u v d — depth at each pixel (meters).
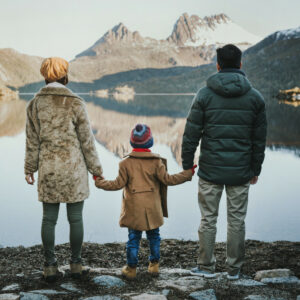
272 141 19.94
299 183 9.59
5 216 6.80
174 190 8.79
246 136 2.71
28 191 8.87
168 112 56.28
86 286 2.52
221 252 3.79
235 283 2.58
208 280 2.66
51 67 2.65
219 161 2.71
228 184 2.72
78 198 2.65
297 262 3.23
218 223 5.99
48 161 2.61
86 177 2.73
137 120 40.66
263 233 5.70
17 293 2.30
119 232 5.77
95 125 35.06
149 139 2.82
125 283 2.61
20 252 3.74
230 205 2.81
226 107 2.67
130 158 2.82
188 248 4.00
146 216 2.77
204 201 2.84
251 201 7.80
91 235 5.62
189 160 2.84
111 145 19.98
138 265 3.38
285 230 5.82
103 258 3.66
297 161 13.41
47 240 2.62
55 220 2.69
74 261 2.69
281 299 2.25
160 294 2.32
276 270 2.80
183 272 2.96
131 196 2.79
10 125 29.39
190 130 2.78
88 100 116.44
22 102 81.69
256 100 2.68
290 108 50.06
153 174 2.81
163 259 3.62
